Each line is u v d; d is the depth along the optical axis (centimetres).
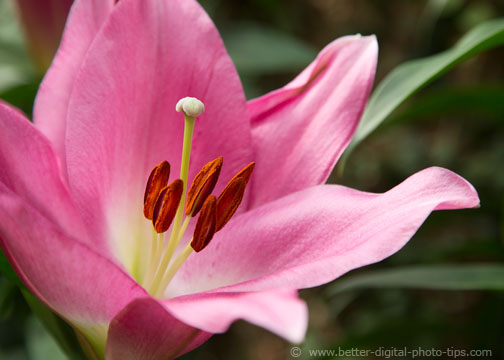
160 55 58
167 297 58
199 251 57
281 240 57
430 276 67
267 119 60
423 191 54
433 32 95
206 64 59
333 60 59
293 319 49
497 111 71
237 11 148
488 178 144
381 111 61
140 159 59
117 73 58
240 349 158
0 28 75
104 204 58
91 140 57
